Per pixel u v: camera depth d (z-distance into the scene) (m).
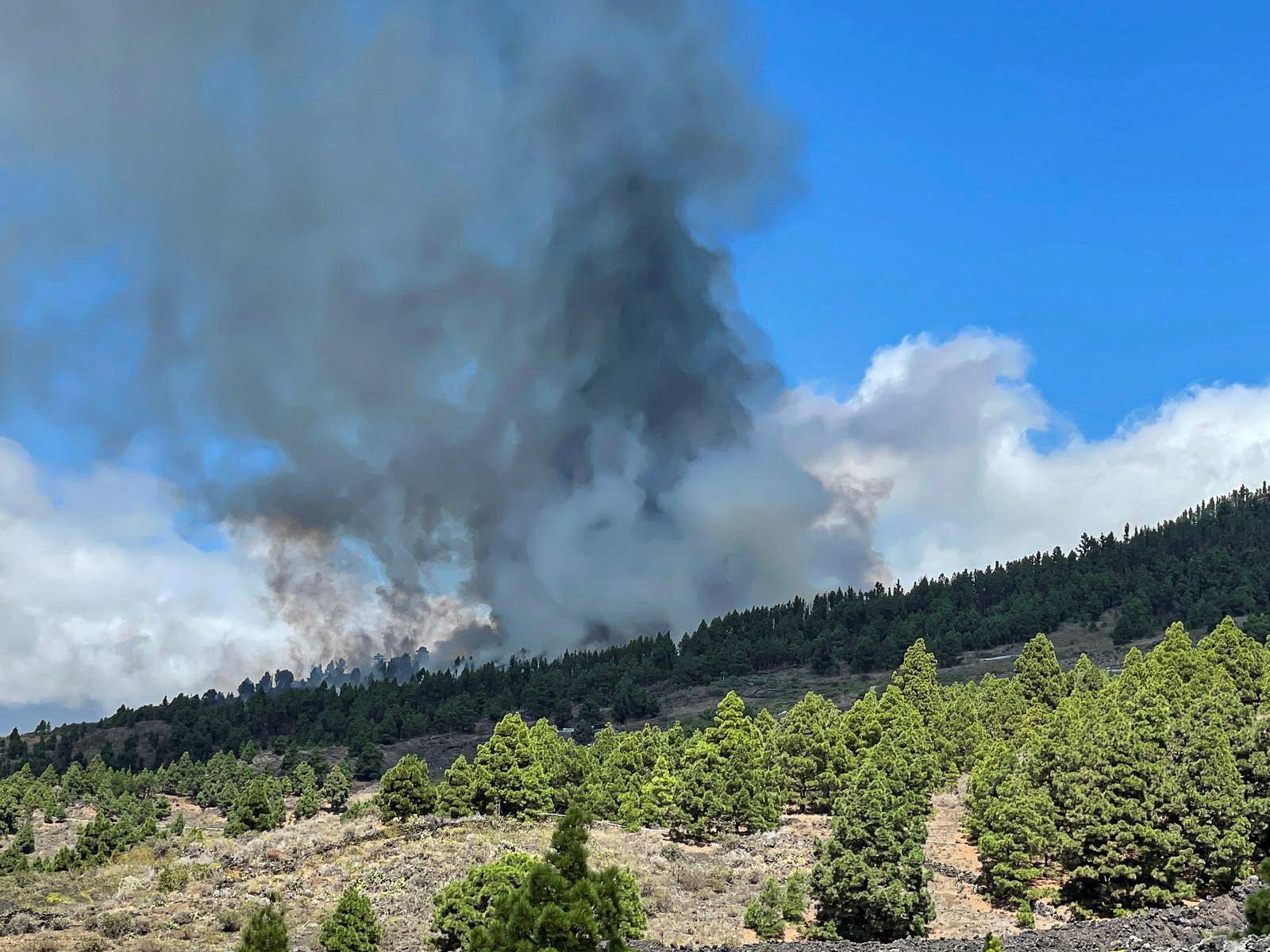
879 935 60.94
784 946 53.34
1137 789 65.12
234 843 87.31
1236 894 55.91
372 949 52.69
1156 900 62.34
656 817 96.25
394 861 75.19
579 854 32.31
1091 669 142.50
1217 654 103.81
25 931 60.03
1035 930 58.84
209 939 58.47
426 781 98.38
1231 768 65.06
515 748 98.94
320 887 70.44
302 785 181.75
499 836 82.69
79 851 103.12
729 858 83.12
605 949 31.72
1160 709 73.38
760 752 99.62
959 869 78.00
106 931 59.59
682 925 63.03
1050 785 73.75
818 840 66.75
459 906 50.88
